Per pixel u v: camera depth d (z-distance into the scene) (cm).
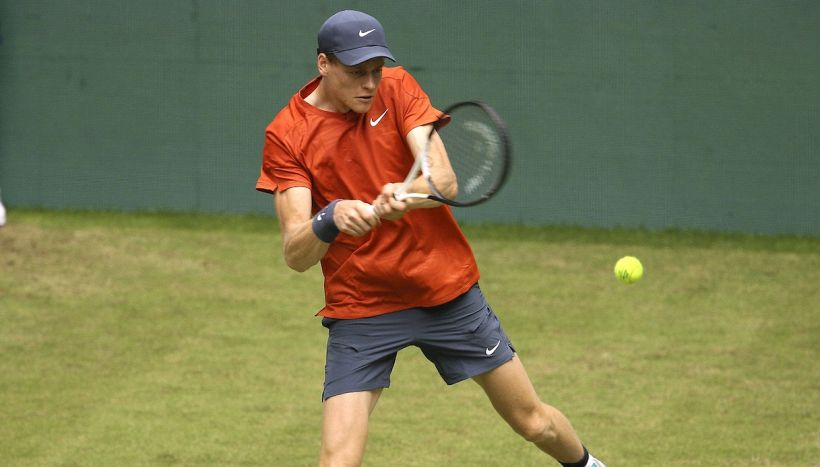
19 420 2098
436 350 1505
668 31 3581
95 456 1936
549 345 2592
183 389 2288
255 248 3412
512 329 2712
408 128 1422
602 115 3644
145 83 3816
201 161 3831
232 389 2292
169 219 3759
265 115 3791
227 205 3841
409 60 3694
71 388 2281
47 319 2733
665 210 3662
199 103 3803
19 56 3841
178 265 3216
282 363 2459
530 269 3225
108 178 3872
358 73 1375
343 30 1362
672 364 2461
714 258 3341
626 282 2144
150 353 2508
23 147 3881
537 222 3719
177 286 3022
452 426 2111
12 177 3897
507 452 1981
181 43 3778
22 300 2872
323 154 1428
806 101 3562
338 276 1466
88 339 2595
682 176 3638
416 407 2214
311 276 3141
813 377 2373
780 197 3612
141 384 2311
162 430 2064
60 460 1916
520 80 3659
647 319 2792
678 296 2983
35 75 3847
